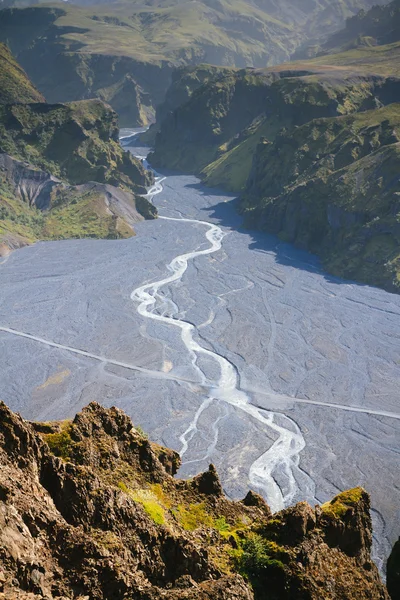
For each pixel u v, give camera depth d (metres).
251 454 149.38
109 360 195.62
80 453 66.31
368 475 143.38
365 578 63.84
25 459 51.75
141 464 71.31
